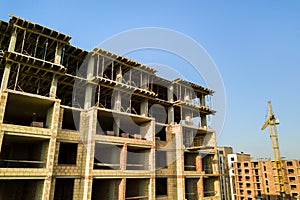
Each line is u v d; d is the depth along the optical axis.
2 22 20.02
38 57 24.14
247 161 79.50
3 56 18.80
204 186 32.06
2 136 16.25
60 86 24.31
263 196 73.31
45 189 17.03
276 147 65.88
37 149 20.31
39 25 20.14
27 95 18.02
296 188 67.50
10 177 15.82
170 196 25.45
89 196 18.97
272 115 66.50
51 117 19.39
